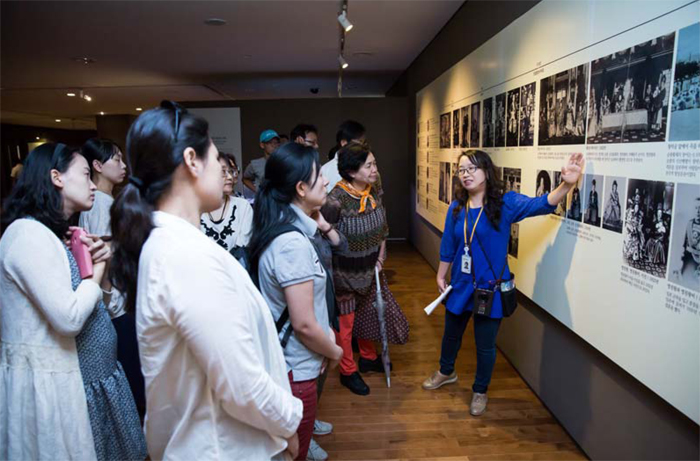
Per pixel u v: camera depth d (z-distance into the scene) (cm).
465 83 384
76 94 1017
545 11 227
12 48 594
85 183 145
